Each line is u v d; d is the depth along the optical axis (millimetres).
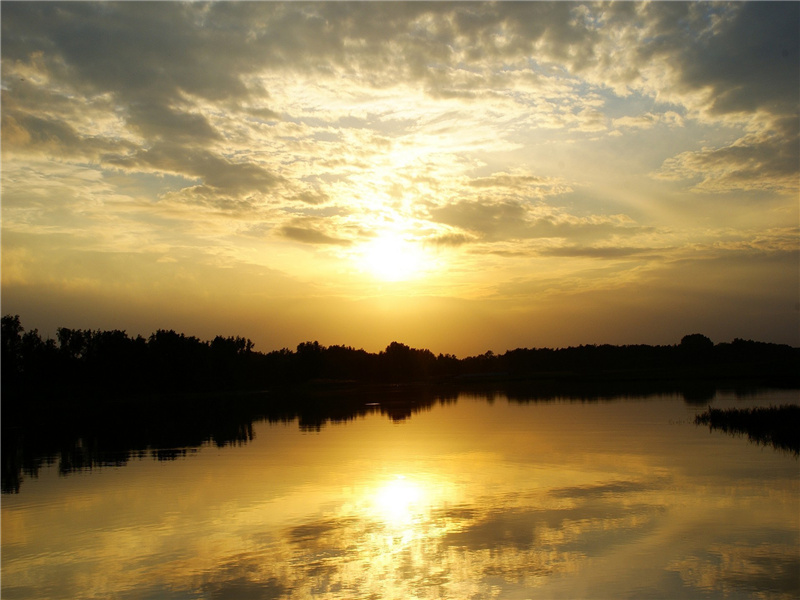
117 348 123812
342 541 18469
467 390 131750
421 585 15008
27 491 27156
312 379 175125
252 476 29109
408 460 32594
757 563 15844
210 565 16797
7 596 15258
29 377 111688
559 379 171125
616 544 17469
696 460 29578
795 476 25312
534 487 24797
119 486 27703
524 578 15242
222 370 146750
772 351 190625
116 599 14875
